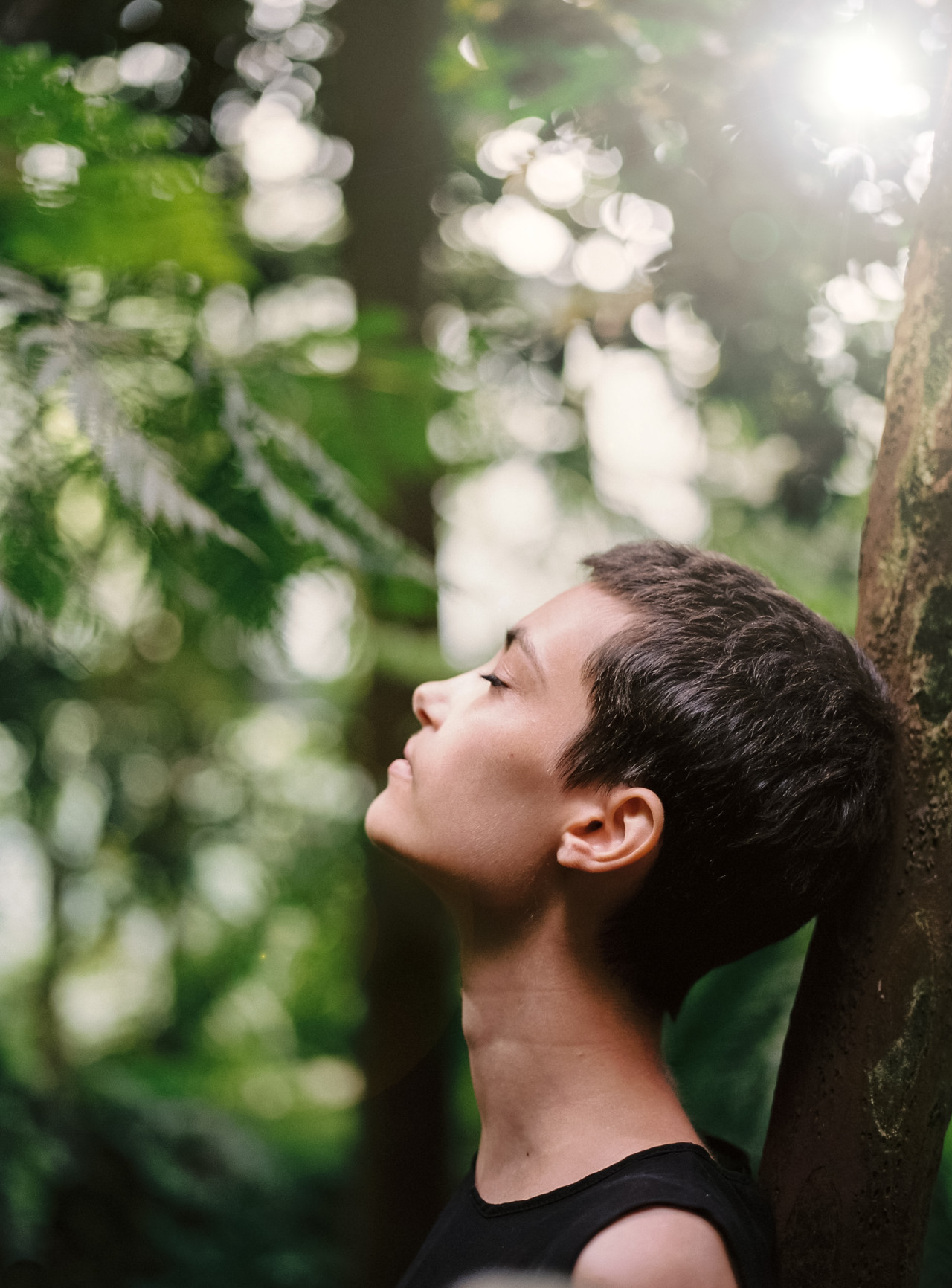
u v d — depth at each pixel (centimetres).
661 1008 81
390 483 179
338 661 197
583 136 141
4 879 425
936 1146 82
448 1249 78
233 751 443
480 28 138
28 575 91
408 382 130
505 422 211
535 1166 76
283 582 98
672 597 80
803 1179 83
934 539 80
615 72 130
